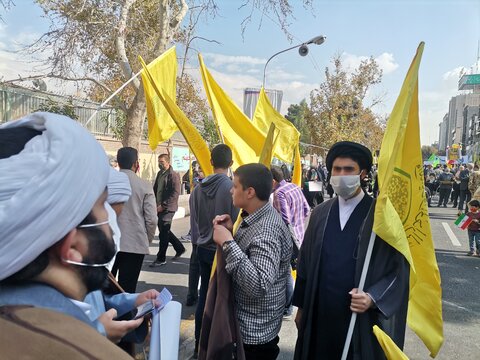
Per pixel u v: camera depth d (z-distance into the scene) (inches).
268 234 84.7
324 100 1304.1
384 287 78.7
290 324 172.6
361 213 87.4
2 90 428.8
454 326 173.0
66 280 34.6
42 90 466.9
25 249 30.2
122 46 342.3
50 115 34.1
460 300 205.8
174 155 714.2
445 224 466.6
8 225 29.2
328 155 91.4
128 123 350.3
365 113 1299.2
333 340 83.9
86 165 32.8
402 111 76.6
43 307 31.5
